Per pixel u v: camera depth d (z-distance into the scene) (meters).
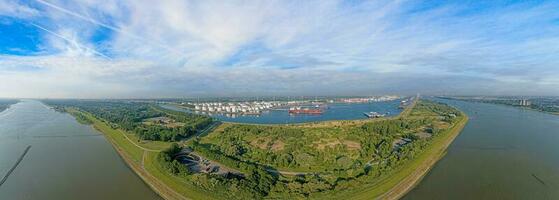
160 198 124.62
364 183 122.31
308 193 112.38
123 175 154.62
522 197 122.06
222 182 118.94
